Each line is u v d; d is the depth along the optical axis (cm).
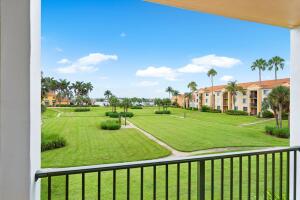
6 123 117
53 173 135
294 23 251
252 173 277
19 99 118
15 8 119
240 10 218
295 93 255
